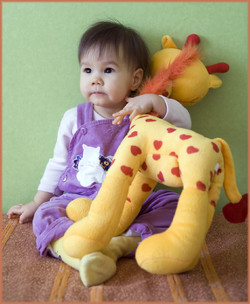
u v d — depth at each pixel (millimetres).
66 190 1159
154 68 1175
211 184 782
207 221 756
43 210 966
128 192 896
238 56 1221
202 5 1197
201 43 1216
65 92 1264
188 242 699
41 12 1212
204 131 1271
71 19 1217
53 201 1059
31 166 1306
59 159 1222
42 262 902
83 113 1193
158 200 1060
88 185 1113
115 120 986
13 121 1281
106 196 784
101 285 769
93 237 762
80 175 1134
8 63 1244
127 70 1107
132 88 1161
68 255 807
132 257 904
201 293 735
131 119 987
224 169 829
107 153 1145
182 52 1081
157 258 697
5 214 1257
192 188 729
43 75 1253
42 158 1302
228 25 1206
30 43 1230
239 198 835
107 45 1074
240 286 762
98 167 1125
